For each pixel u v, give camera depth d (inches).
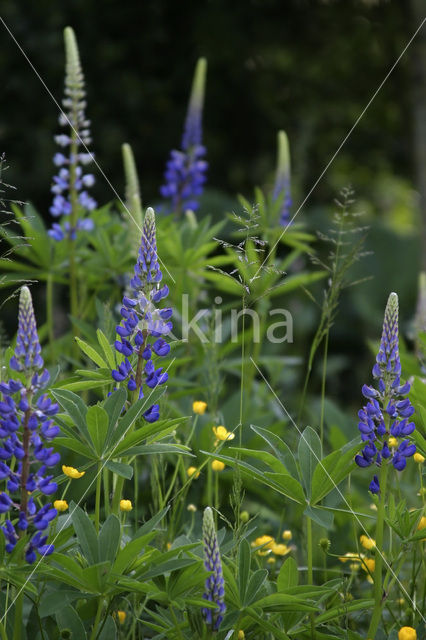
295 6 478.6
